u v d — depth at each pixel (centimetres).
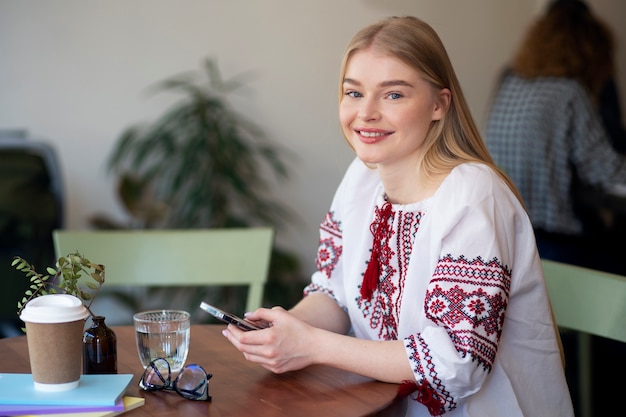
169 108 373
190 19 374
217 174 358
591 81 354
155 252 211
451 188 143
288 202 400
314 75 401
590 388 209
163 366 129
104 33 360
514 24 457
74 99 358
